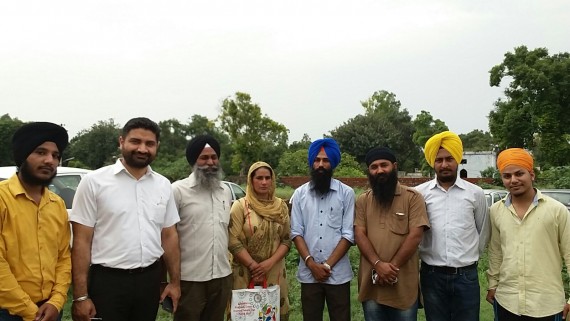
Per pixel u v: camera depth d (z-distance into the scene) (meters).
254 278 4.25
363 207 4.32
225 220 4.21
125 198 3.61
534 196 3.85
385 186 4.16
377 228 4.19
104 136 50.12
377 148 4.30
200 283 4.06
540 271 3.73
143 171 3.75
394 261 4.04
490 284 4.08
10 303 3.00
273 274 4.39
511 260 3.83
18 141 3.17
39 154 3.19
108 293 3.50
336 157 4.44
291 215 4.50
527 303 3.73
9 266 3.05
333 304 4.31
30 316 3.05
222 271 4.16
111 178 3.63
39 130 3.18
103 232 3.56
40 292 3.17
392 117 53.38
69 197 6.41
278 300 4.24
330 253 4.32
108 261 3.51
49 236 3.25
